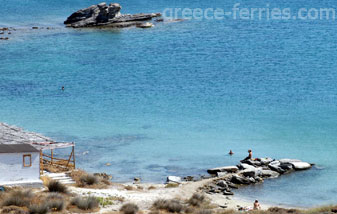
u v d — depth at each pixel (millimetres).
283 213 136625
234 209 153750
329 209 144375
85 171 187500
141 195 159250
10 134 186875
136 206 135625
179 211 138750
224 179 188375
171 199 153625
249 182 188500
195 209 143250
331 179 194000
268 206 164875
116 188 169625
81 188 159125
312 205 168250
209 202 161375
